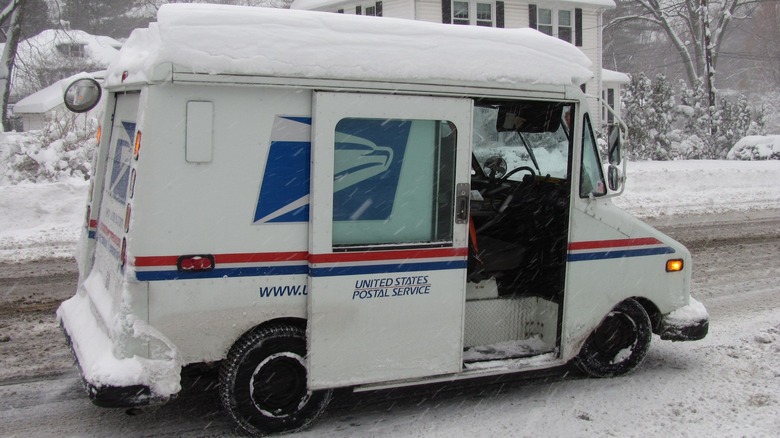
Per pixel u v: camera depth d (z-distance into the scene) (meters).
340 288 4.73
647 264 5.92
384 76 4.70
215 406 5.34
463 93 4.95
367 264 4.79
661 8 51.28
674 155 31.88
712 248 11.98
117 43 49.00
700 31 49.47
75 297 5.64
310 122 4.61
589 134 5.54
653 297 6.00
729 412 5.30
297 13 4.59
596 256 5.66
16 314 7.65
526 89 5.18
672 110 31.50
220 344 4.55
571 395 5.64
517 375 6.08
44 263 9.98
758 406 5.41
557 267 5.81
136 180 4.27
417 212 4.94
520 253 6.00
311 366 4.73
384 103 4.74
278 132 4.54
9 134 17.80
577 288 5.61
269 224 4.57
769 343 6.99
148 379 4.29
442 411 5.31
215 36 4.33
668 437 4.86
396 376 4.98
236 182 4.46
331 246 4.68
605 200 5.69
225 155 4.43
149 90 4.26
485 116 6.41
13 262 10.01
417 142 4.89
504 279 6.12
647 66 67.50
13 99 44.53
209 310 4.48
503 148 6.45
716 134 35.25
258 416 4.74
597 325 5.75
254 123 4.48
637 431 4.96
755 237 13.02
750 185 21.05
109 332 4.43
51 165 15.93
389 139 4.80
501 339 5.84
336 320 4.75
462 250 5.07
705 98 35.78
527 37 5.27
